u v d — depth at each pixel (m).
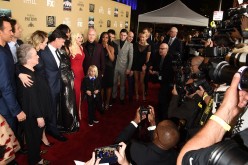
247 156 0.54
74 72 3.81
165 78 3.82
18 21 3.45
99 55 4.36
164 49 3.90
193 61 1.94
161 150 1.54
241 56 0.87
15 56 3.18
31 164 2.78
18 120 2.64
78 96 3.95
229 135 0.90
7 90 2.42
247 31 1.17
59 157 3.12
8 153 2.40
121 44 5.05
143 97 5.66
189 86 1.58
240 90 0.74
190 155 0.68
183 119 2.03
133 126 2.07
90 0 5.02
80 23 4.84
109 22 5.98
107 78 4.70
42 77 2.80
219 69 0.88
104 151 1.62
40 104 2.68
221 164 0.55
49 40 3.25
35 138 2.75
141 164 1.56
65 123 3.56
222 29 1.57
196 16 7.26
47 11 3.95
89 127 4.05
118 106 5.18
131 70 5.33
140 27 12.82
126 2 9.87
